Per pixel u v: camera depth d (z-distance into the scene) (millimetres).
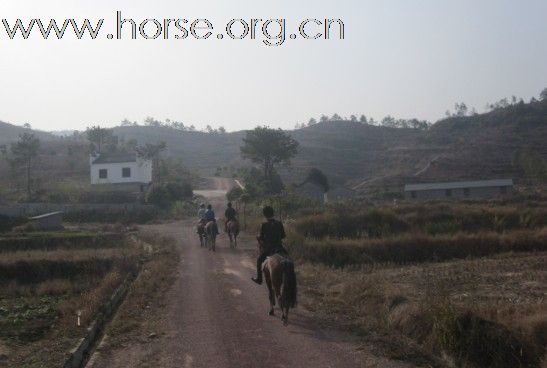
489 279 19906
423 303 12133
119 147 106125
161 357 10875
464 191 76125
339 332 12250
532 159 88500
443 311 10688
